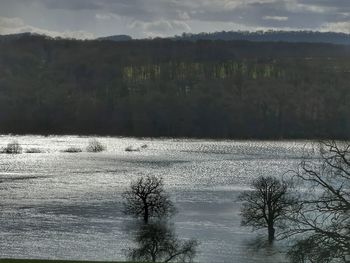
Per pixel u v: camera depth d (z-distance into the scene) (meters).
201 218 86.06
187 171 170.00
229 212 92.38
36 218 86.81
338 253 26.56
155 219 85.88
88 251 64.19
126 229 77.62
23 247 66.44
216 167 182.62
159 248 62.31
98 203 102.62
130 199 101.12
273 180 102.75
